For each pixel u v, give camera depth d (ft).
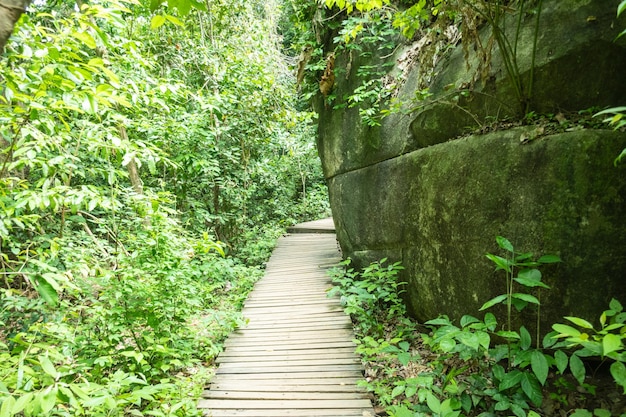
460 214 10.23
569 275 8.04
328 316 14.05
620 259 7.62
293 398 9.21
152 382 10.02
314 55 19.81
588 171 7.83
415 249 12.57
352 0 11.50
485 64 9.80
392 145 14.19
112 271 10.15
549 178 8.29
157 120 17.52
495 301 7.52
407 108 13.37
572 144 8.05
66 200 8.48
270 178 31.50
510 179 9.02
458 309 10.59
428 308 11.96
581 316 7.95
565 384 7.70
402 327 12.46
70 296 11.18
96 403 5.20
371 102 15.64
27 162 7.81
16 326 10.48
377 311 13.87
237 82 21.90
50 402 4.00
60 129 9.77
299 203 40.40
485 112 10.58
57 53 6.30
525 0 9.98
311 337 12.43
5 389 4.51
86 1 12.72
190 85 22.94
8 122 7.63
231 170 25.66
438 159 11.36
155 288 10.65
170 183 21.97
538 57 9.16
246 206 29.81
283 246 26.40
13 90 6.63
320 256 22.77
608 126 7.99
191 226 22.76
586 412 6.61
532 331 8.74
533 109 9.44
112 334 10.00
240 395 9.39
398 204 13.43
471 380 8.24
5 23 2.12
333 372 10.32
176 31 22.03
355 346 11.71
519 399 7.35
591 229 7.80
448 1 9.92
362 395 9.26
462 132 11.28
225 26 25.66
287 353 11.44
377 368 10.43
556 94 9.06
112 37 12.66
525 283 7.33
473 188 9.89
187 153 19.63
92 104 6.73
